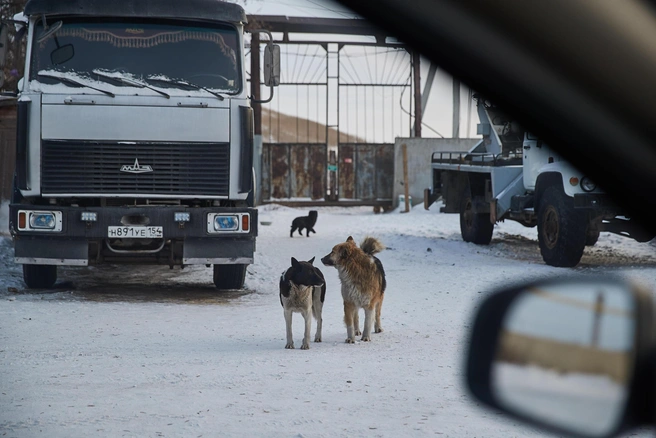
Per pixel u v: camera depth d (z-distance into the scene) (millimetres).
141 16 13484
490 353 2293
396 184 44188
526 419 2137
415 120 44688
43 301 13164
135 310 12516
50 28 13391
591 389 1938
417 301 13820
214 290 15422
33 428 5648
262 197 44219
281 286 9461
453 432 5621
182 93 13508
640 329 1835
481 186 24594
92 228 13320
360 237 25922
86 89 13320
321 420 5953
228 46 13828
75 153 13289
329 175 44781
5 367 8008
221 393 6895
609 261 19938
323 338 10281
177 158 13484
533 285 2205
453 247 23438
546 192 18844
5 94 14320
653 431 1826
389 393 6914
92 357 8648
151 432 5570
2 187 23453
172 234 13477
